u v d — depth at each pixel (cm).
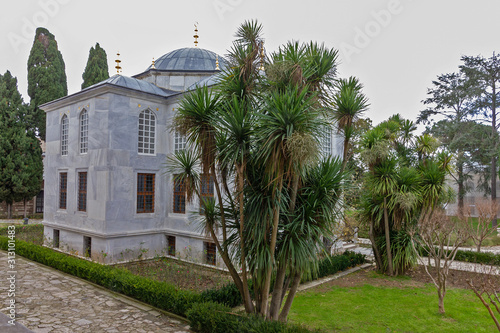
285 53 607
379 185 1064
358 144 1088
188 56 1762
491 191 2783
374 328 684
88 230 1274
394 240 1133
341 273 1148
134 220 1288
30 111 2712
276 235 587
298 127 490
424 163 1195
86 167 1317
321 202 568
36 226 1992
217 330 613
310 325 690
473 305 828
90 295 868
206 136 579
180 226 1305
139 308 781
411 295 909
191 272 1036
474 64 2731
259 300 633
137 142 1312
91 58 2967
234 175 639
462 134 2681
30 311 740
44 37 2844
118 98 1258
